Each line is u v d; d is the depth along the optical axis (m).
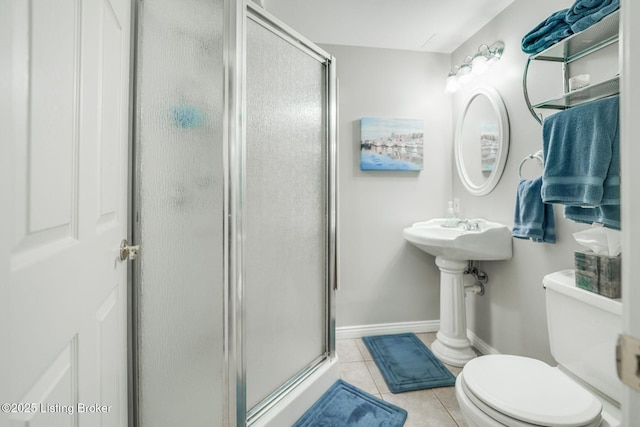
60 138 0.58
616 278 1.00
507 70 1.77
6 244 0.44
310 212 1.56
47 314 0.54
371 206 2.29
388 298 2.33
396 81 2.30
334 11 1.85
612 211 1.02
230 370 0.99
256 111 1.23
